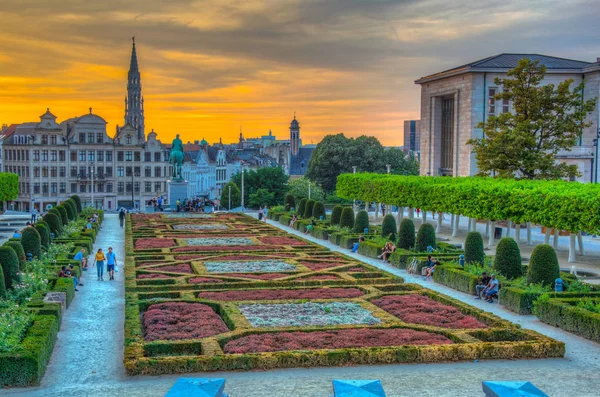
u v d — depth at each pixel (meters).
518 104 99.44
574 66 134.62
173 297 55.91
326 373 37.19
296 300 53.31
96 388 35.03
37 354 35.75
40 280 54.56
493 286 56.69
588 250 88.75
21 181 199.75
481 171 103.69
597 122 130.12
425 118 151.12
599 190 69.56
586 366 39.09
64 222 102.44
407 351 39.12
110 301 56.84
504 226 113.00
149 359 37.09
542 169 96.00
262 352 38.78
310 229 107.75
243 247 84.44
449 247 79.44
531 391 26.50
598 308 47.03
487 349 39.94
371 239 88.00
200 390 26.48
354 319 47.47
